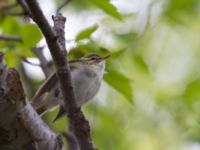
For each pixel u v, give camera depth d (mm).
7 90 5566
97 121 12625
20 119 5727
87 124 6570
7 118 5676
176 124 12680
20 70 11703
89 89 9711
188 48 13914
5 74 5547
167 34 13055
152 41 13023
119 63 9727
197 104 11492
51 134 6082
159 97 12719
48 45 6055
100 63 9797
